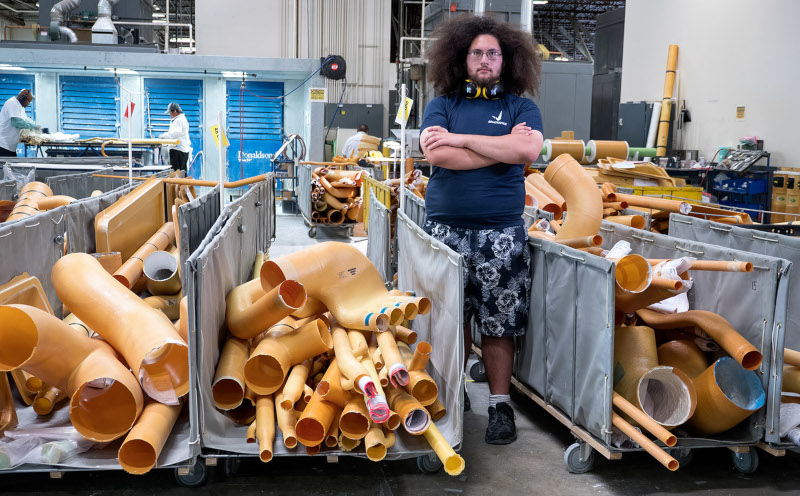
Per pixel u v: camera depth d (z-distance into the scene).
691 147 10.22
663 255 3.41
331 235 9.47
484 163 3.17
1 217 4.82
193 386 2.54
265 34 15.36
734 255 2.94
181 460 2.57
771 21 8.62
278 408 2.77
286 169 10.76
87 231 4.31
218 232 3.33
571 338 2.98
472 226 3.25
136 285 4.38
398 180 6.39
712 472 2.95
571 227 3.62
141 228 4.77
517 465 3.00
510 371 3.31
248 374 2.82
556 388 3.14
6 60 11.02
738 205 8.66
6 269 3.15
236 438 2.75
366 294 3.17
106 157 8.80
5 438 2.64
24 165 7.16
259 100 12.66
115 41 12.58
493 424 3.23
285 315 2.88
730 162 8.64
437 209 3.32
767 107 8.71
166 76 12.37
